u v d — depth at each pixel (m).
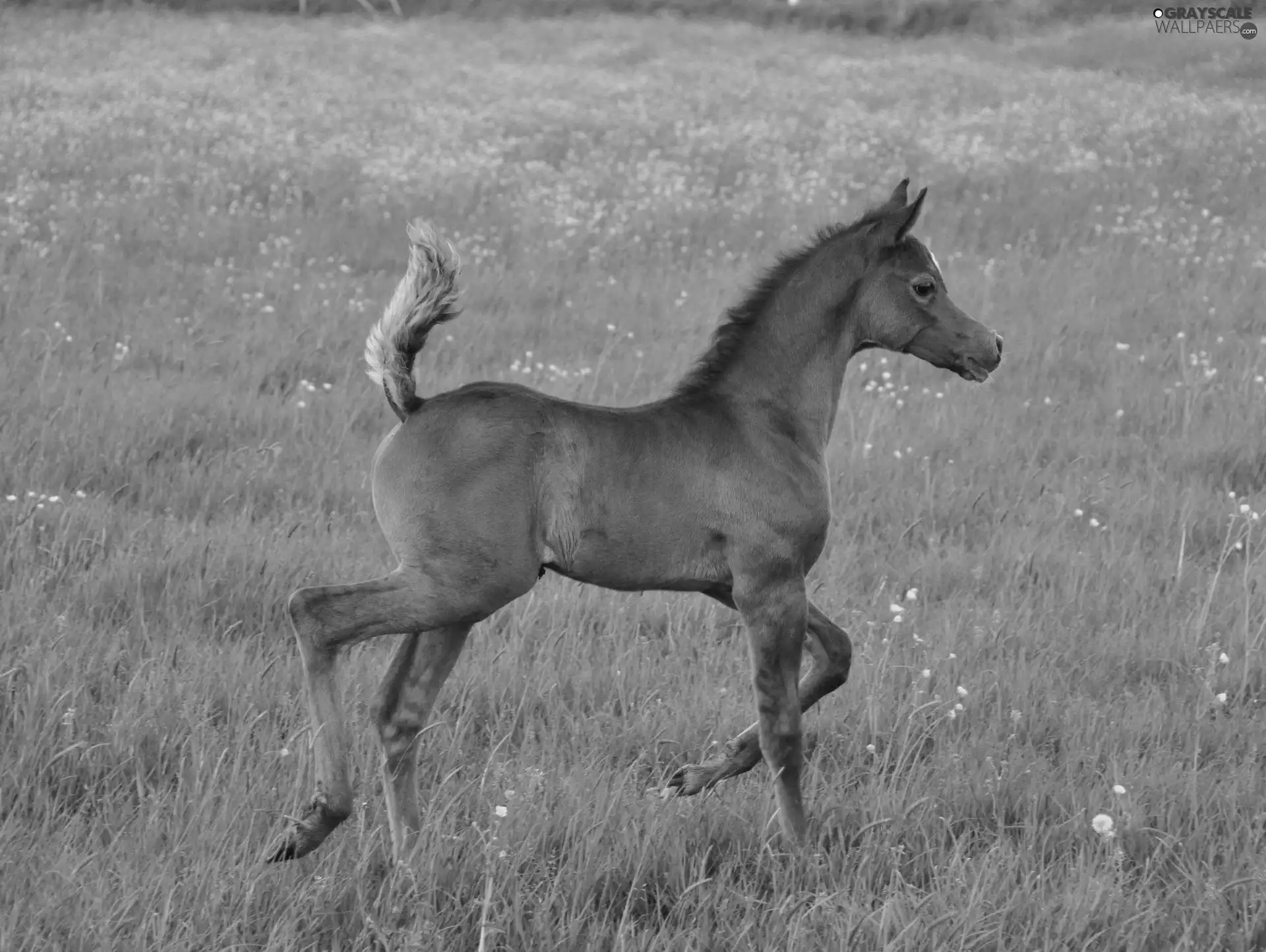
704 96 42.69
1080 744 9.12
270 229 25.64
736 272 23.62
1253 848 7.78
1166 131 36.88
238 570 11.02
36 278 20.53
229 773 8.14
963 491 13.84
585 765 8.59
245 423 14.91
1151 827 8.09
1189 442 15.52
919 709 9.11
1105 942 6.96
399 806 7.66
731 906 7.16
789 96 43.19
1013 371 18.52
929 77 47.22
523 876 7.25
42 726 8.41
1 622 9.70
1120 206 29.06
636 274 23.48
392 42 53.50
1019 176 31.56
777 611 8.02
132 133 33.25
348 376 17.02
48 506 11.95
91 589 10.49
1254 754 8.98
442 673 7.88
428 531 7.46
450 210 27.59
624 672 9.89
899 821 7.98
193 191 28.23
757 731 8.33
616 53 52.28
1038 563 12.14
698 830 7.86
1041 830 8.05
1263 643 10.57
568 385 16.84
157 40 50.38
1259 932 7.04
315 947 6.67
